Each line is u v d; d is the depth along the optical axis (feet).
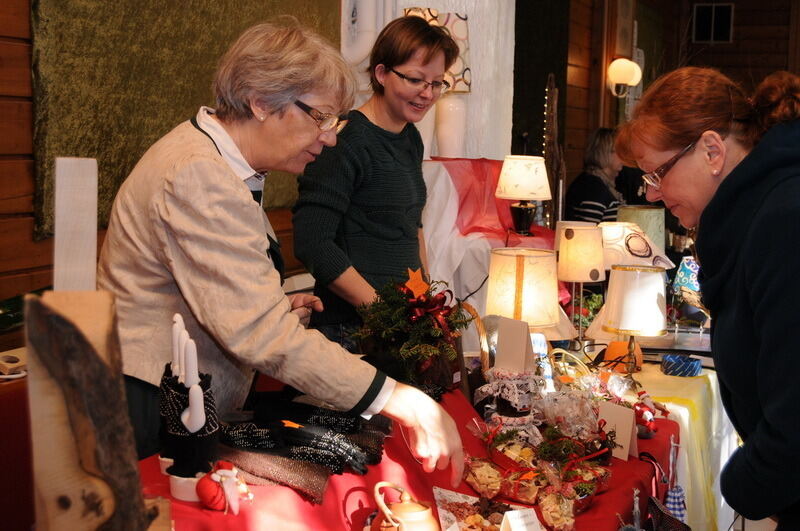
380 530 4.14
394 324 5.34
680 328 11.84
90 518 2.10
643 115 4.77
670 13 37.68
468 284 11.71
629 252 12.06
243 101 4.77
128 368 4.64
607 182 17.62
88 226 2.52
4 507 5.50
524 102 24.56
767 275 4.04
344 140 7.26
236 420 4.66
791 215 4.00
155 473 4.17
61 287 2.49
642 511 6.11
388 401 4.46
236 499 3.86
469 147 15.71
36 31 7.98
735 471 4.51
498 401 6.14
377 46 7.55
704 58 38.63
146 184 4.55
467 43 13.30
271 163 4.96
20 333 7.39
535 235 13.14
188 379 3.95
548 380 7.25
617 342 9.77
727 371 4.53
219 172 4.43
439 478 5.31
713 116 4.56
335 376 4.36
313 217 7.21
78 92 8.54
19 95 7.96
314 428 4.55
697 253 4.73
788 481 4.11
